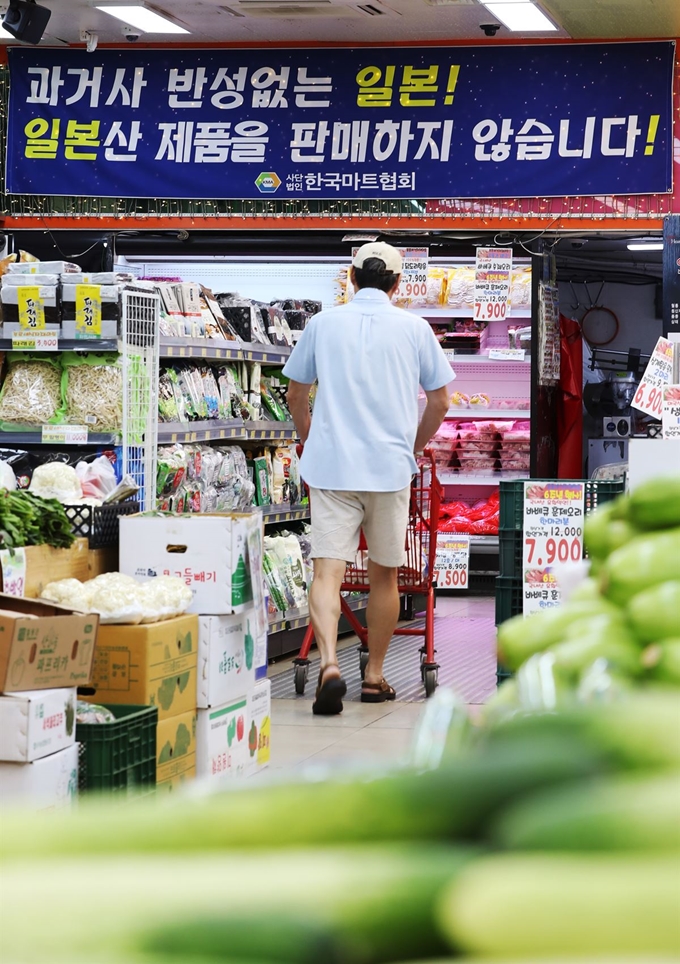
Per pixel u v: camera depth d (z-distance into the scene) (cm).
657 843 54
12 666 375
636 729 70
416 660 884
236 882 54
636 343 1634
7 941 50
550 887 51
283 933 50
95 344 678
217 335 911
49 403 698
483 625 1058
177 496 813
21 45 1173
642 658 132
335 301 1230
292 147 1149
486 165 1123
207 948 49
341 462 654
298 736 640
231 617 510
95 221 1180
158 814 62
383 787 62
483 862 54
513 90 1114
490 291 1137
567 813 56
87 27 1116
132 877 55
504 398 1297
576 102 1104
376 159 1138
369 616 717
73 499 547
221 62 1154
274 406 1005
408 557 774
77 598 454
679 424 578
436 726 96
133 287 694
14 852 59
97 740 407
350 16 1060
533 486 618
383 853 57
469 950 50
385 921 51
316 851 59
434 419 701
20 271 716
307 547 1013
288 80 1146
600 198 1109
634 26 1064
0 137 1181
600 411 1548
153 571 504
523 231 1127
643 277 1611
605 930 49
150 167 1167
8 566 444
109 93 1167
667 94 1091
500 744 72
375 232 1150
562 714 73
